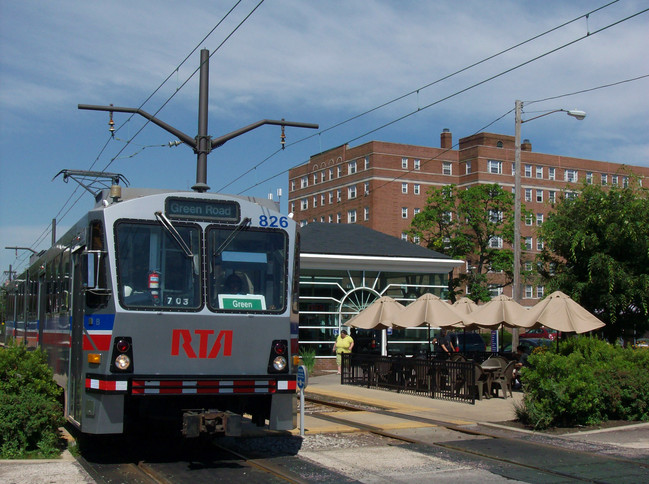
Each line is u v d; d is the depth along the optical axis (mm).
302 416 12164
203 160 17656
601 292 20797
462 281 57531
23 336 18094
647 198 20969
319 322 29562
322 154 83125
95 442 11234
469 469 9383
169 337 9164
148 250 9336
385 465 9633
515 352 22125
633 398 13438
